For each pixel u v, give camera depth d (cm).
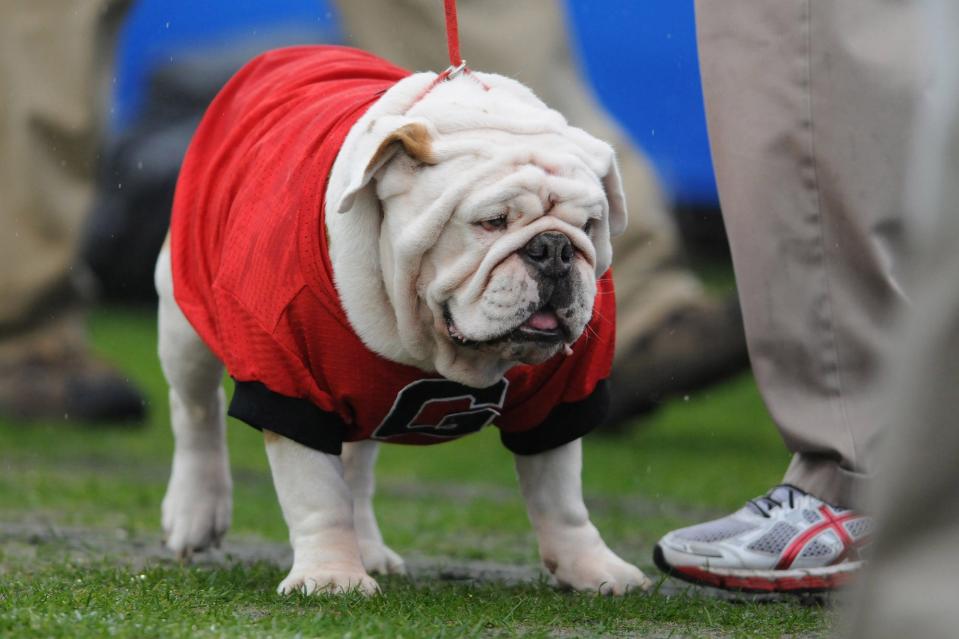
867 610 361
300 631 548
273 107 734
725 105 726
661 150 2211
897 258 702
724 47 726
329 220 628
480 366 631
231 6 2398
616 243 1493
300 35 2366
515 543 979
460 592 687
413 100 639
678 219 2261
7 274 1620
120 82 2320
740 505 1166
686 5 2181
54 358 1645
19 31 1603
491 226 595
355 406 654
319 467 662
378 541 813
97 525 987
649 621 630
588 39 2162
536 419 688
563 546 716
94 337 2183
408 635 549
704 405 1867
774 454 1477
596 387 694
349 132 644
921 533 357
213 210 717
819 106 702
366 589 652
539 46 1312
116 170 2272
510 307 589
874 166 696
